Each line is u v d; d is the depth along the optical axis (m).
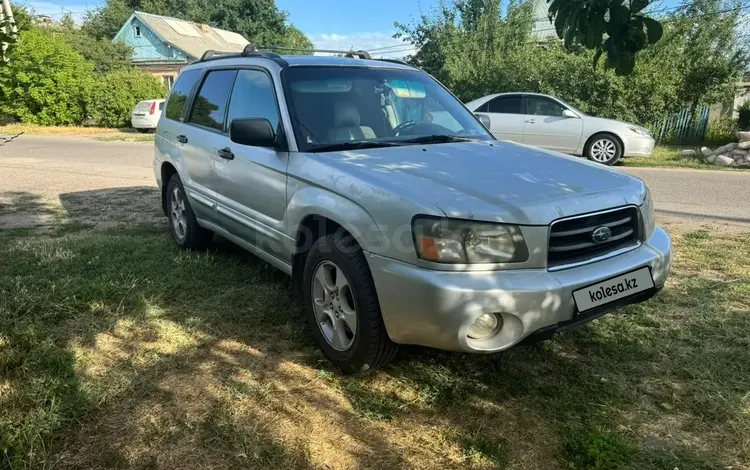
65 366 3.06
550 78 16.91
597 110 15.95
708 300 4.05
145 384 2.94
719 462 2.39
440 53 25.39
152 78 24.42
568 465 2.38
